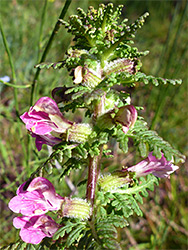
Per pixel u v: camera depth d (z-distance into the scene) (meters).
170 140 0.19
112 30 0.07
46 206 0.08
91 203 0.08
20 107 0.20
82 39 0.08
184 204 0.17
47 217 0.08
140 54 0.08
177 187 0.18
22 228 0.08
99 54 0.08
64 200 0.08
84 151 0.08
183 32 0.26
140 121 0.08
